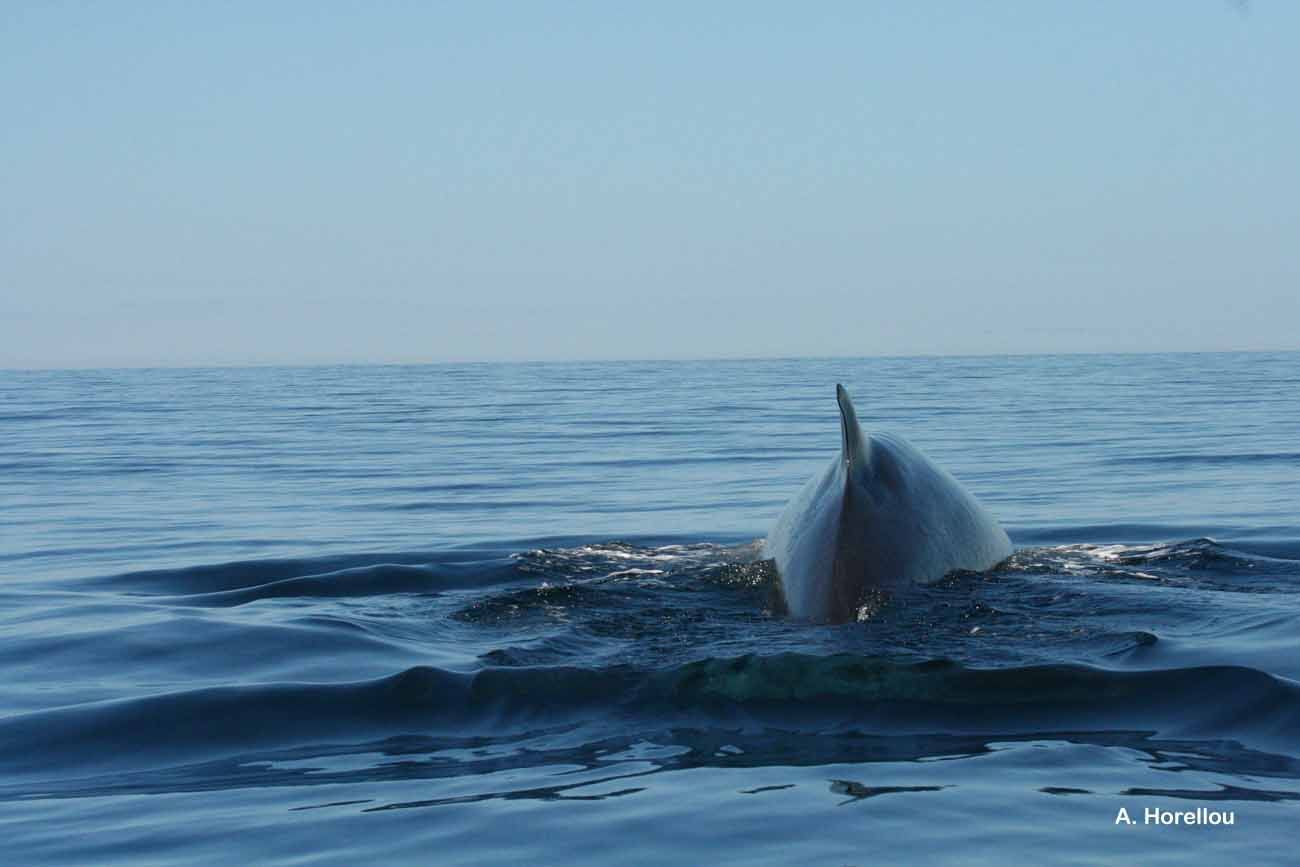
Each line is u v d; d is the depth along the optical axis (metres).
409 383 80.25
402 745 6.49
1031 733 6.36
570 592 9.59
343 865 4.98
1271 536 13.30
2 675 8.20
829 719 6.65
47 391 70.50
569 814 5.43
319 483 21.31
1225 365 94.06
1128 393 48.84
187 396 61.69
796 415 37.88
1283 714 6.40
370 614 9.55
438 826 5.36
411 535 15.04
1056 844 4.95
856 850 4.95
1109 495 17.44
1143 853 4.85
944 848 4.94
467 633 8.80
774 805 5.44
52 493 20.42
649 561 11.03
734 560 10.37
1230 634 7.98
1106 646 7.64
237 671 8.08
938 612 8.25
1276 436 26.70
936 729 6.45
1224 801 5.36
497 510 17.34
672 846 5.05
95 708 7.18
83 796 5.89
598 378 85.38
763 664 7.33
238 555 13.67
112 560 13.55
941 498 9.38
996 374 78.56
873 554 8.37
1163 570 9.94
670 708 6.87
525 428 34.19
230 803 5.73
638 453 25.81
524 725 6.72
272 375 111.50
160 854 5.16
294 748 6.51
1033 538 13.75
